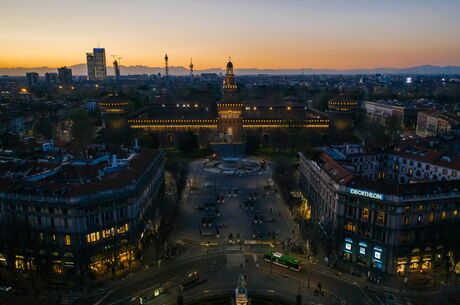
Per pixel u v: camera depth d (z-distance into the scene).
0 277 108.00
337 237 121.25
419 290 104.00
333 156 159.75
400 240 110.06
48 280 105.50
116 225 114.25
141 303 97.75
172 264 118.56
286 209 165.88
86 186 110.44
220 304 98.12
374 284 107.06
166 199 177.00
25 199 107.56
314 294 102.62
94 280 108.56
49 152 174.38
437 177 151.75
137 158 152.50
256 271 114.81
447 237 113.38
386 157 177.25
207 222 148.38
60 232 106.19
